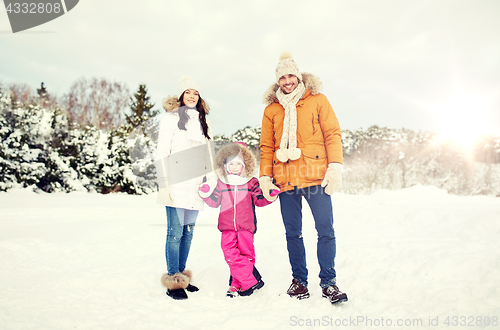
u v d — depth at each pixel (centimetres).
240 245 275
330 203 260
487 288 221
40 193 1302
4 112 1315
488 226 368
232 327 203
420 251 311
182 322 213
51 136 1393
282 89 283
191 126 292
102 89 4116
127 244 448
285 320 209
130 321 212
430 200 738
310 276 291
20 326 203
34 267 347
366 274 276
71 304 241
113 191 1445
